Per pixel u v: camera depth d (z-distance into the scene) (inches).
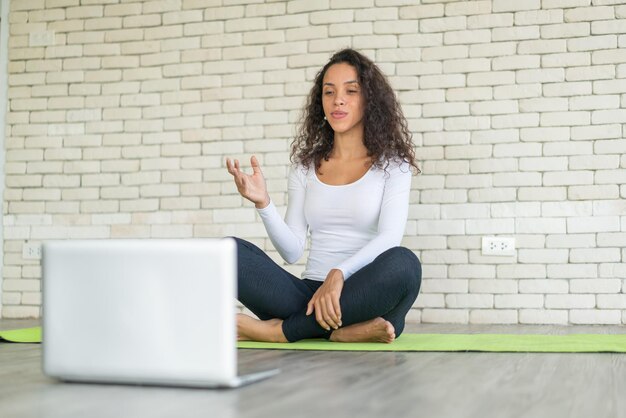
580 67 169.2
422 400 58.5
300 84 181.5
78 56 193.3
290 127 181.6
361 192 113.1
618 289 165.6
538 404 57.5
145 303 59.6
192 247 58.6
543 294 168.4
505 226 170.4
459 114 173.6
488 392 63.0
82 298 61.2
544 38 170.9
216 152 185.0
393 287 101.3
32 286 192.7
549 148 169.6
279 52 182.9
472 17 174.1
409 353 94.8
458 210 172.6
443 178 173.5
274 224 109.3
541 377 72.7
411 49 176.4
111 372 60.7
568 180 168.6
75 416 51.0
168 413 51.9
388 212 111.5
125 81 190.7
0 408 53.7
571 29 169.8
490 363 84.0
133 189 189.0
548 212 169.0
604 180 167.0
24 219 193.8
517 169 170.7
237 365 81.4
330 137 122.1
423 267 173.3
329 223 114.3
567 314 167.3
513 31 172.2
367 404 56.3
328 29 180.4
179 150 187.0
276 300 105.7
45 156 193.6
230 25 185.8
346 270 103.3
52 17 195.2
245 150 183.6
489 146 172.1
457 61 174.4
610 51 168.1
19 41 196.4
